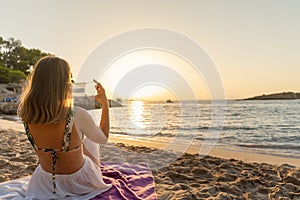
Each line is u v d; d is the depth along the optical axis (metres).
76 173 1.97
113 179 2.41
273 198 2.67
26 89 1.80
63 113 1.74
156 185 2.92
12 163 3.65
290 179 3.25
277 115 20.12
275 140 8.80
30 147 4.91
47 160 1.90
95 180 2.05
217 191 2.81
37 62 1.82
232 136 9.84
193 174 3.46
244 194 2.79
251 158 5.05
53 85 1.71
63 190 1.95
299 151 6.05
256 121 16.33
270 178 3.36
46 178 1.94
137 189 2.27
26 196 1.97
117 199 1.97
